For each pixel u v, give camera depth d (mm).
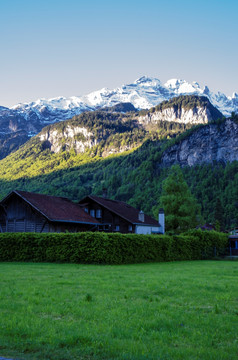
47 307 10953
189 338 8312
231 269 26375
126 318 9898
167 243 37844
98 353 7453
